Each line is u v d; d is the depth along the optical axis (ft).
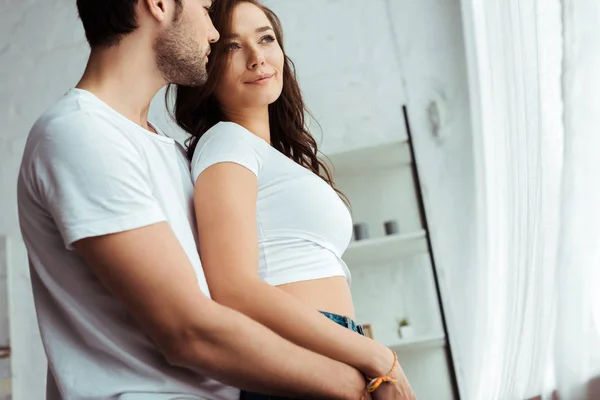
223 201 4.87
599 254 6.27
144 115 4.97
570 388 6.27
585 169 6.19
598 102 6.10
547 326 6.84
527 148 7.26
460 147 12.12
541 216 6.93
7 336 12.59
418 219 12.15
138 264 4.04
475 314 10.48
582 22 6.07
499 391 8.11
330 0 13.16
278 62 6.20
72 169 4.12
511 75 7.82
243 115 6.16
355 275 12.17
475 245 10.77
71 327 4.47
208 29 5.15
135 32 4.75
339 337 4.54
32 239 4.50
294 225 5.29
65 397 4.34
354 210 12.31
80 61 13.71
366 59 12.85
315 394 4.34
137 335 4.36
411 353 11.57
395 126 12.57
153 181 4.55
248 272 4.62
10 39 13.92
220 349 4.11
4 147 13.50
